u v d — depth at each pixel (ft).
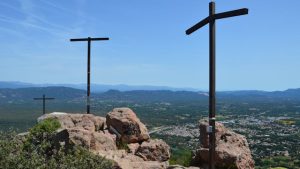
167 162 70.49
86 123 78.79
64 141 63.93
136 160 67.51
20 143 53.98
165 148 71.92
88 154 56.34
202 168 66.90
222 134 71.46
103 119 81.56
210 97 52.65
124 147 73.92
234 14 49.65
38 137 65.72
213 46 52.31
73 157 54.24
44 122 69.72
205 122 72.64
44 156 56.08
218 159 65.05
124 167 60.44
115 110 79.97
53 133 66.85
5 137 52.54
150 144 72.02
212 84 52.47
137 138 76.07
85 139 63.46
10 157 47.70
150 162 65.92
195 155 70.28
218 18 51.44
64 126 77.87
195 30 57.11
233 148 67.21
